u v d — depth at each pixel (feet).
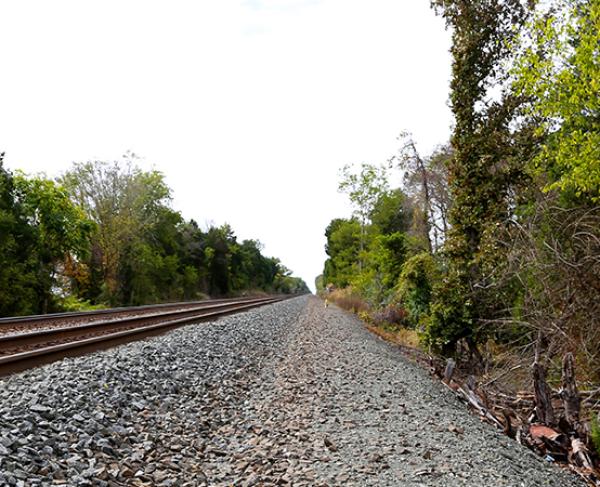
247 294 267.39
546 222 34.81
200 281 207.00
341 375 30.50
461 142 44.70
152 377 23.22
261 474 14.21
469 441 19.34
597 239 29.63
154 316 53.83
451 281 42.98
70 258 97.76
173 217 169.48
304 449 16.60
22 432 13.34
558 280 33.60
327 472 14.71
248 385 26.63
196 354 31.09
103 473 12.19
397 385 28.73
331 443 17.29
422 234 79.20
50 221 82.43
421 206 78.64
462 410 26.04
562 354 32.42
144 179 140.36
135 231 115.34
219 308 85.15
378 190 112.27
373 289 96.32
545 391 25.58
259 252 341.62
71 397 17.26
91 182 110.73
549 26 24.12
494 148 42.68
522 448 21.04
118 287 110.52
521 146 41.93
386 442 17.92
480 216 43.09
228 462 15.25
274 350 40.42
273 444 16.97
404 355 48.34
